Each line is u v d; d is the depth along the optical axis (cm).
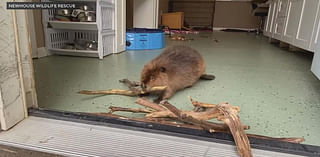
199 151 63
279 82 146
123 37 248
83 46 212
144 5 366
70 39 231
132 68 169
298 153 61
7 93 68
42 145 64
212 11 741
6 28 65
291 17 270
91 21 197
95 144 65
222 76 156
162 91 109
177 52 130
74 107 97
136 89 115
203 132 68
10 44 67
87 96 110
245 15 719
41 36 202
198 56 136
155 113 81
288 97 117
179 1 749
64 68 166
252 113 96
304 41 217
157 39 275
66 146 64
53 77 142
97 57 210
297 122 88
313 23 195
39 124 73
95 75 149
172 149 64
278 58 236
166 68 112
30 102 79
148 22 371
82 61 192
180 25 582
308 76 163
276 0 360
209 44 341
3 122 68
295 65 202
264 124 86
